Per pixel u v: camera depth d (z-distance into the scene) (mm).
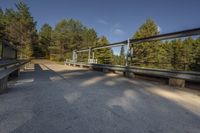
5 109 3484
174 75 7668
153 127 2902
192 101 4930
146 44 26688
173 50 32062
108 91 5719
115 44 16062
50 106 3775
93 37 52469
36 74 10172
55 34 45500
